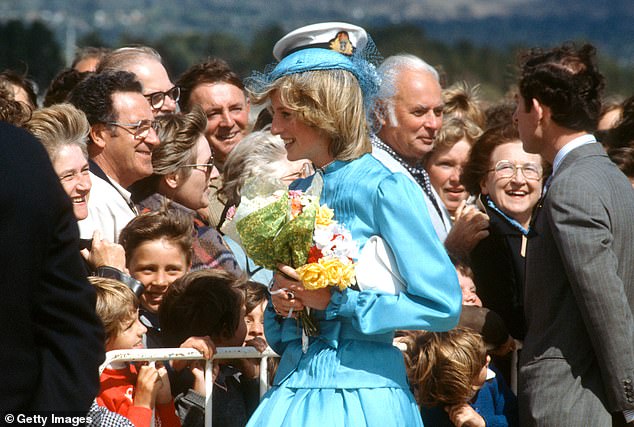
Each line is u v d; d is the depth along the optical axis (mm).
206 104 23531
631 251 15586
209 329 15758
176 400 15789
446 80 29078
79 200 16188
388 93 14633
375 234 13375
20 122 16141
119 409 14477
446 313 12969
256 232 12906
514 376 17938
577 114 16281
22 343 10078
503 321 18281
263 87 13680
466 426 16016
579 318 15469
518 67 17453
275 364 15859
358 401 13102
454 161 24203
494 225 19500
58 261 10297
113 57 22125
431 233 13133
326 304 13117
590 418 15180
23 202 10023
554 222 15336
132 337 14930
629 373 14898
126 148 18250
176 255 16750
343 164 13617
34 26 98250
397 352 13688
